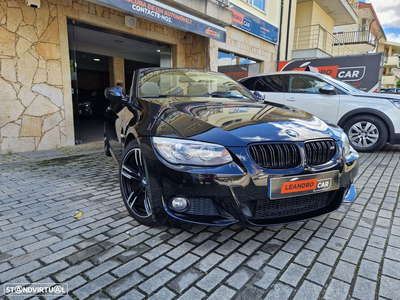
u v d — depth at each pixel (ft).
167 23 20.12
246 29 33.09
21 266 6.01
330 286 5.50
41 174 12.73
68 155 16.58
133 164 8.27
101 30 21.75
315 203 7.20
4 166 13.96
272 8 38.40
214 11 24.43
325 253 6.64
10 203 9.38
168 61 28.50
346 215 8.72
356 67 29.96
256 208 6.37
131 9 17.53
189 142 6.31
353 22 60.18
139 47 34.53
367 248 6.85
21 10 16.14
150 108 8.43
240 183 6.08
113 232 7.51
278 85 20.53
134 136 7.88
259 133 6.53
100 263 6.16
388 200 9.98
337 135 7.50
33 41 16.79
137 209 7.93
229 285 5.51
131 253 6.55
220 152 6.16
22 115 16.87
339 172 7.03
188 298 5.15
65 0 17.93
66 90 18.57
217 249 6.76
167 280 5.64
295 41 50.03
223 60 31.40
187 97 9.94
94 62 45.09
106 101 38.37
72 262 6.18
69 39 19.10
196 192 6.15
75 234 7.38
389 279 5.71
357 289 5.41
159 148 6.52
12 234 7.36
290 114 8.26
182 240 7.14
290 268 6.06
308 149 6.66
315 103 18.76
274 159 6.33
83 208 9.04
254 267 6.09
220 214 6.31
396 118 16.52
